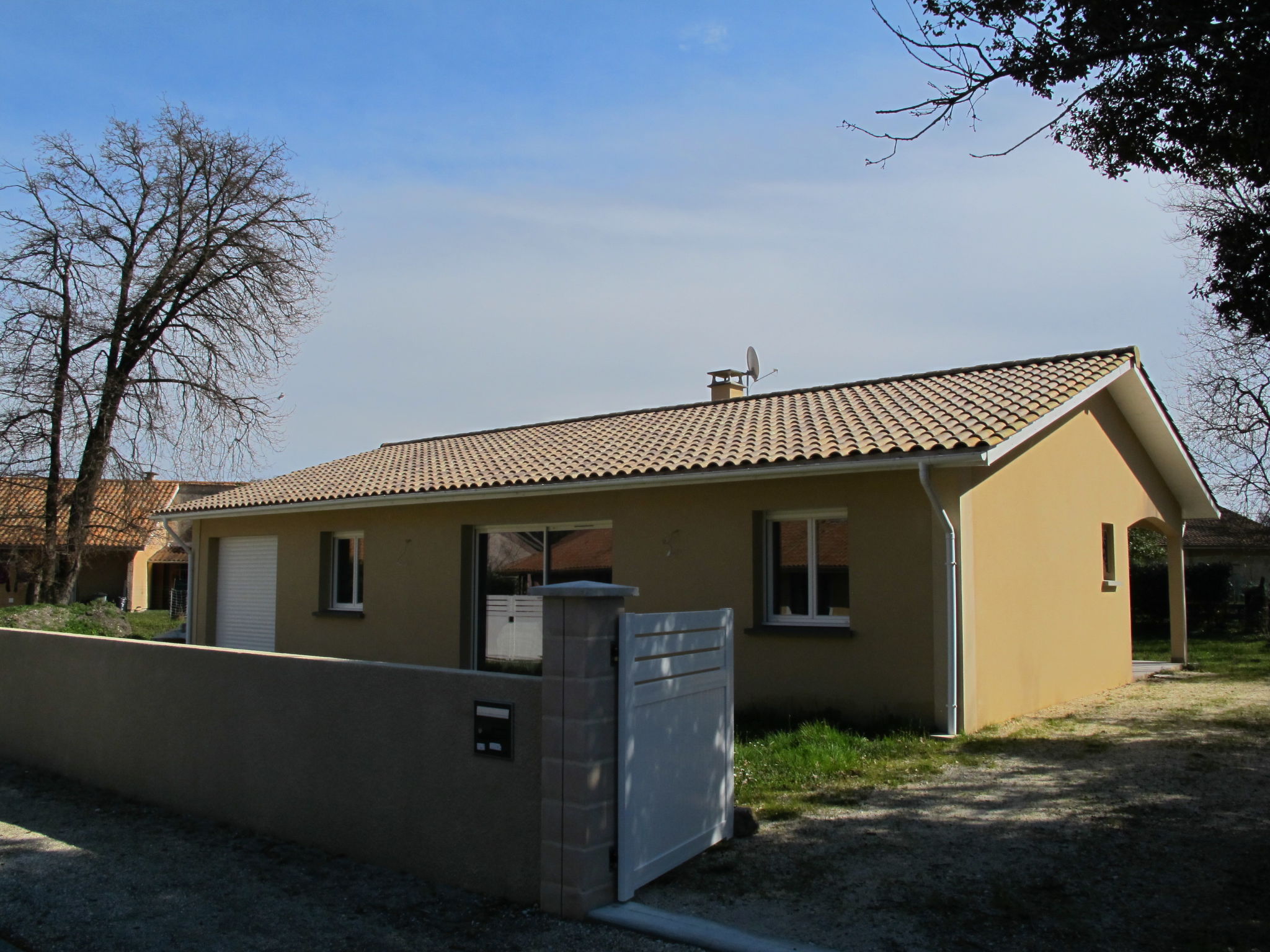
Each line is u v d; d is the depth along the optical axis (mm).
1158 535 23875
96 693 8242
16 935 4941
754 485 10898
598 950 4523
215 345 24750
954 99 6309
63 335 23359
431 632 14031
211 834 6676
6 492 23641
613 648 5078
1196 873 5395
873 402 12891
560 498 12664
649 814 5266
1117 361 12297
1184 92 6191
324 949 4660
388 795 5848
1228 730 9461
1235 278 6508
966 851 5816
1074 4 6027
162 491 35875
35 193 22766
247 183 25047
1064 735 9266
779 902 5016
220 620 17734
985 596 9938
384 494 14062
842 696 10055
